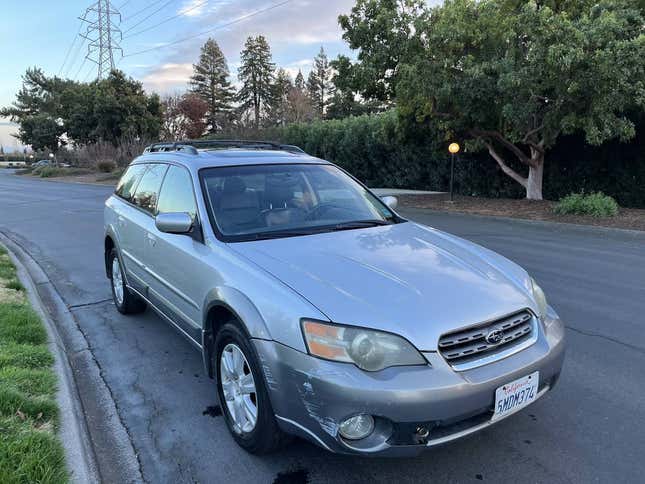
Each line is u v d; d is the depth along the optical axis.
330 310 2.58
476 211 14.49
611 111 12.40
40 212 16.48
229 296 3.03
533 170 15.69
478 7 14.30
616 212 12.70
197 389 4.05
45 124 59.88
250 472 2.98
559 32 11.64
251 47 80.56
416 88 14.25
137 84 46.47
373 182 24.20
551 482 2.82
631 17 12.09
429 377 2.45
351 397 2.41
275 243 3.41
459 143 17.36
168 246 3.98
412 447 2.46
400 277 2.90
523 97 13.09
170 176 4.45
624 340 4.80
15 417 3.18
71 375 4.18
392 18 15.15
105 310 6.02
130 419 3.61
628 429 3.32
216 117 73.94
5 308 5.27
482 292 2.86
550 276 7.18
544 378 2.85
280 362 2.64
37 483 2.57
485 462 3.01
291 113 64.44
